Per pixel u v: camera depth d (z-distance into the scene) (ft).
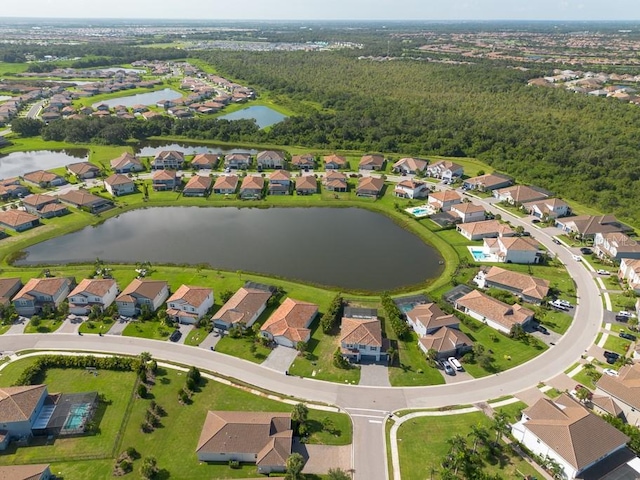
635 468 216.33
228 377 280.72
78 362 287.28
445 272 399.65
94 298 338.13
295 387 274.57
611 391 259.80
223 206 538.88
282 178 576.20
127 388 272.72
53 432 241.76
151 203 537.65
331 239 462.19
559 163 619.67
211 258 422.41
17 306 337.52
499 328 324.19
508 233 452.76
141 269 396.57
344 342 294.05
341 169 650.43
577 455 212.84
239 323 318.86
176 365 290.56
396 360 296.51
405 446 235.81
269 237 465.47
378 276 395.55
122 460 226.79
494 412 255.91
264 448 225.35
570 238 454.81
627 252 403.75
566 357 298.15
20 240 446.60
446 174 608.19
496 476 214.69
